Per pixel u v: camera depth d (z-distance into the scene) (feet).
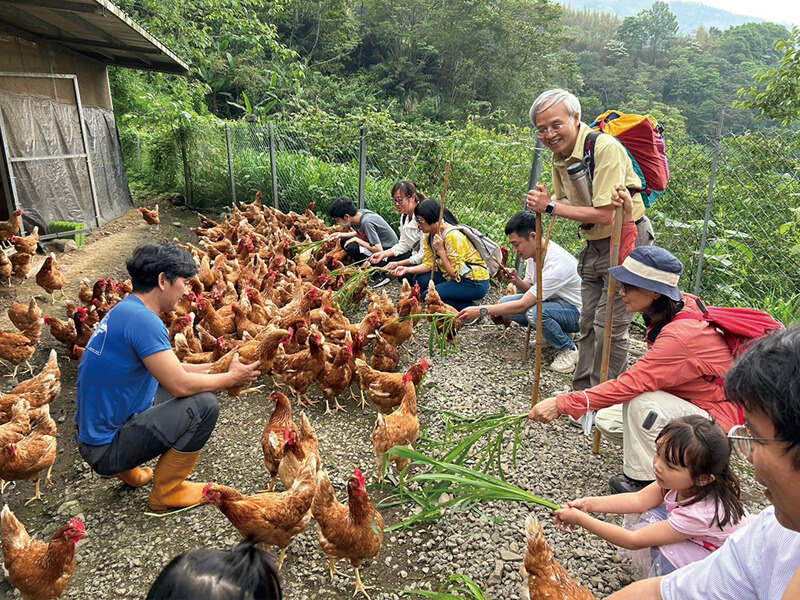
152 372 10.98
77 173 35.65
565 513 8.48
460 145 30.86
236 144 43.19
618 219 11.42
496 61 136.67
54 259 23.95
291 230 32.73
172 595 3.59
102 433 11.25
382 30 137.90
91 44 34.24
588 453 13.25
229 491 9.62
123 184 42.63
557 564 7.82
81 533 9.60
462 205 29.94
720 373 9.92
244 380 12.06
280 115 50.83
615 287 12.11
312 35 125.39
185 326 17.89
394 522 11.46
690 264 20.98
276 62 92.22
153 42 33.12
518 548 10.37
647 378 10.12
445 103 132.87
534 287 16.58
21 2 24.93
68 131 34.81
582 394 10.33
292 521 9.98
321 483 9.41
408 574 10.20
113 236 36.27
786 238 19.20
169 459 11.64
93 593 10.15
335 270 23.66
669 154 21.22
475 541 10.64
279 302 22.22
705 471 7.66
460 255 20.02
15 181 30.81
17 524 9.86
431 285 18.95
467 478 8.75
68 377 18.45
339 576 10.32
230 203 43.70
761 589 4.73
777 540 4.62
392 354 16.62
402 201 22.90
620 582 9.50
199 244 36.29
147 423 11.09
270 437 12.00
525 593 8.02
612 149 11.89
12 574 9.52
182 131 44.24
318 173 38.63
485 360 18.71
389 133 36.11
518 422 11.00
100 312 19.93
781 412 3.36
